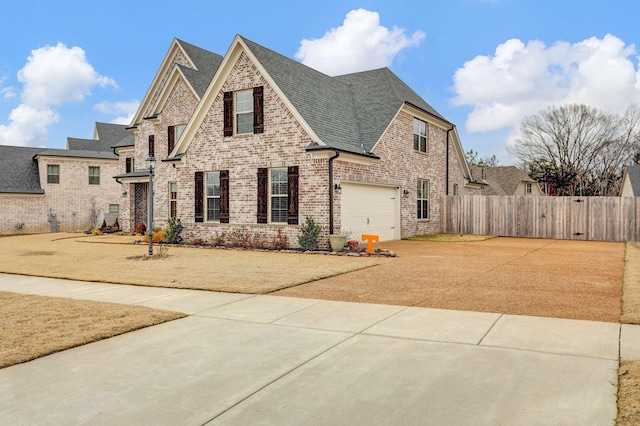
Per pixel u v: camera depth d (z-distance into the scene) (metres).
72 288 10.01
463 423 3.70
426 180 24.52
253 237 18.55
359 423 3.73
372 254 15.43
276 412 3.96
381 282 10.27
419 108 22.66
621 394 4.12
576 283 9.91
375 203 19.88
